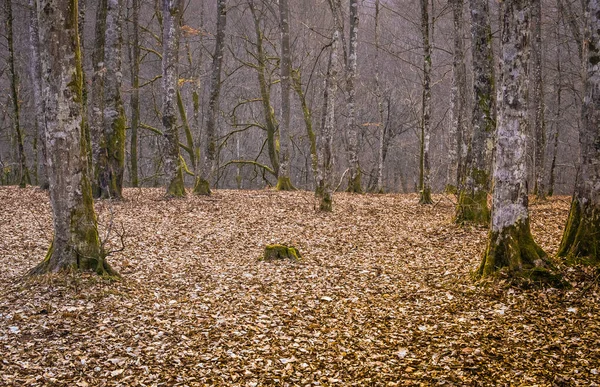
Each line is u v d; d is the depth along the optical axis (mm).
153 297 7711
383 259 10344
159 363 5484
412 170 45344
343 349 5941
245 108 39906
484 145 13086
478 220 13008
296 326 6664
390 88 34094
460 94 21047
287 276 9109
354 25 21578
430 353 5777
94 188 16531
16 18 28109
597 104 7961
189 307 7348
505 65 7816
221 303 7578
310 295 8031
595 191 8078
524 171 7969
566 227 8492
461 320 6762
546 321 6516
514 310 6969
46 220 13383
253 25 35344
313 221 14477
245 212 15547
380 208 17062
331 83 15688
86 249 7918
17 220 13195
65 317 6582
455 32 18141
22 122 29984
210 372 5312
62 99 7629
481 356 5637
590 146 8102
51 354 5562
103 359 5527
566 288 7406
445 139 41062
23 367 5246
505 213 8023
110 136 16422
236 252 11062
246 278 8969
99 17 15719
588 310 6715
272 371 5367
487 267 8125
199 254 10781
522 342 5961
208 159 19266
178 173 18047
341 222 14391
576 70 24266
